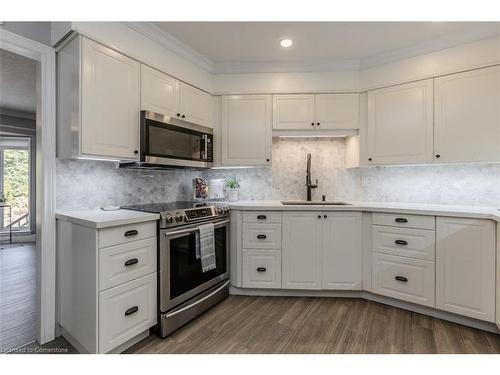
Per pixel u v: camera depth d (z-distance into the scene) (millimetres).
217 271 2461
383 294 2354
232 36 2283
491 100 2145
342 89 2715
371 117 2641
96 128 1804
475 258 1954
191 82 2559
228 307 2355
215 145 2859
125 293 1713
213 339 1876
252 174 3188
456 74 2264
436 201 2607
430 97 2365
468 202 2465
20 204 5277
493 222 1893
